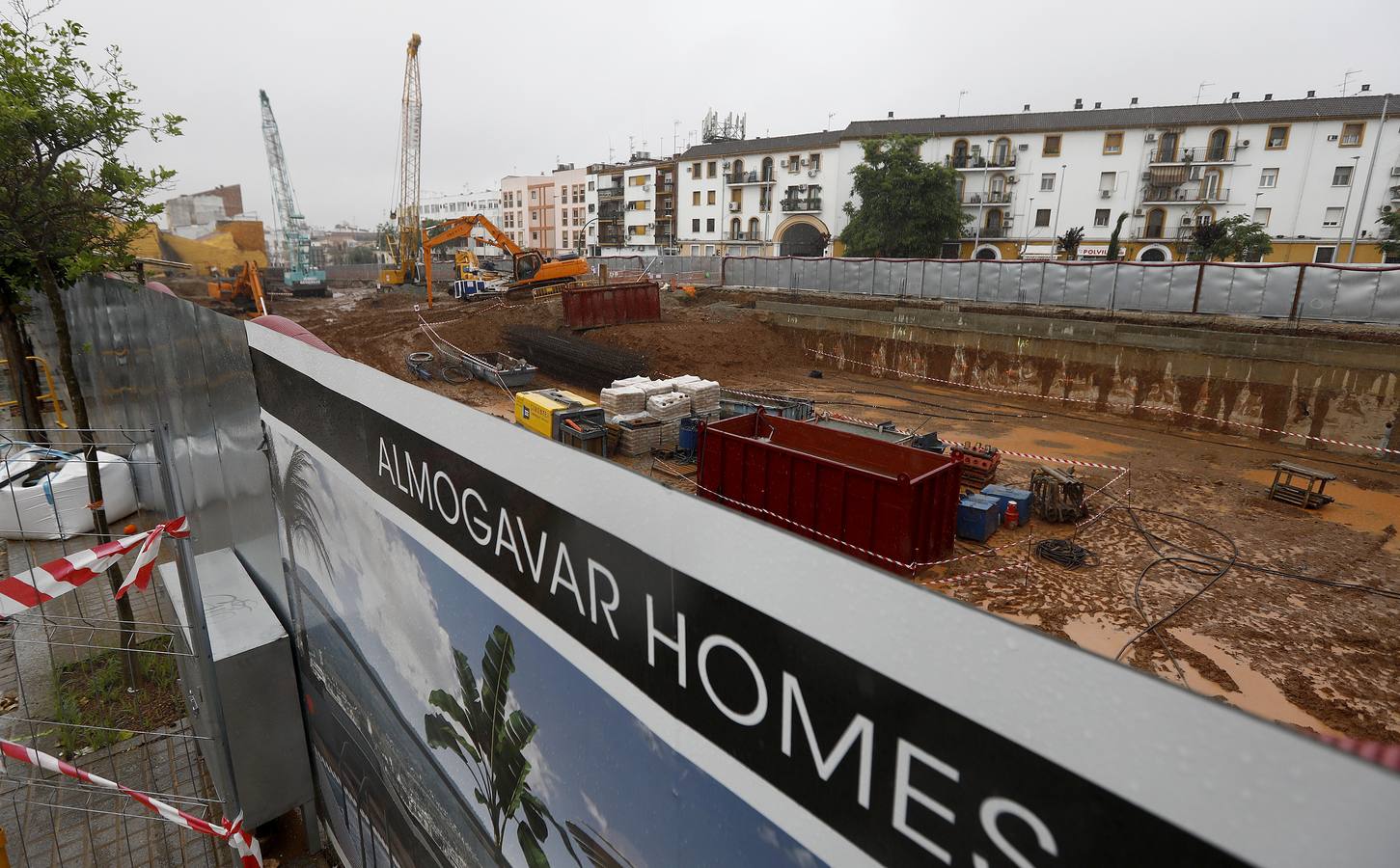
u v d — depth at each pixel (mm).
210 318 6574
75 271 11141
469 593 3273
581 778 2732
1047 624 9703
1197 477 16312
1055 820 1245
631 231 80562
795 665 1700
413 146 62031
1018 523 12922
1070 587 10680
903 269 32969
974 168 57062
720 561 1834
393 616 4180
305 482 5160
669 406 17391
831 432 12297
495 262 68750
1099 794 1165
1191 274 24844
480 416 2818
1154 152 53031
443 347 28984
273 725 6188
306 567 5551
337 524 4750
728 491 12031
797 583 1630
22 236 10250
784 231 65875
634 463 16672
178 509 5312
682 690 2109
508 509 2803
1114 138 53688
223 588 6938
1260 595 10516
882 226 51281
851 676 1562
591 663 2510
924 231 51031
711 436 12117
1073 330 23922
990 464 14680
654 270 54156
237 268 49875
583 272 38656
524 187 108938
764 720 1844
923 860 1514
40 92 9758
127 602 8047
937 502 10820
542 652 2807
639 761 2385
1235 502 14688
